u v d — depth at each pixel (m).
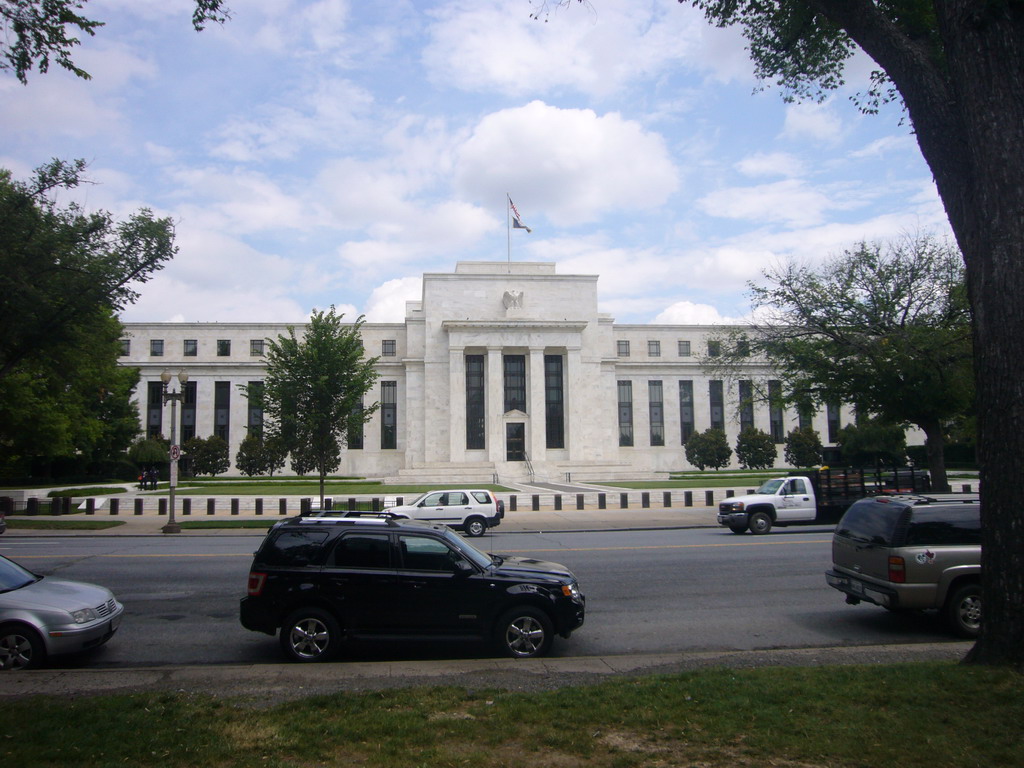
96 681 8.20
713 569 17.41
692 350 83.56
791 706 6.79
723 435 73.31
